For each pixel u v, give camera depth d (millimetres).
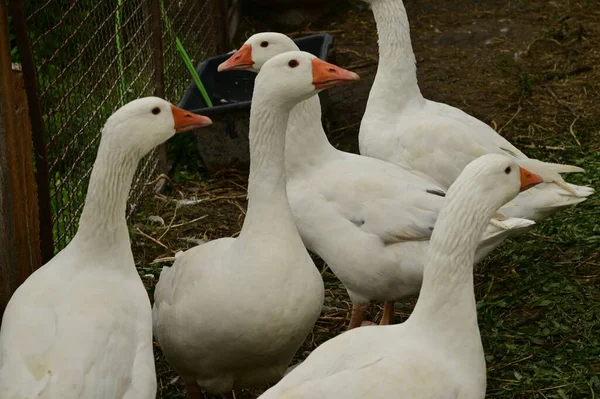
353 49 15867
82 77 8773
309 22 17000
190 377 7027
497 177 5574
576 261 9281
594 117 12586
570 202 8016
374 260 7441
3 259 6664
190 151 12008
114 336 5570
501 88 13750
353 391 5047
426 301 5566
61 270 5930
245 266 6305
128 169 6059
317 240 7625
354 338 5461
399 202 7402
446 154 8484
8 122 6605
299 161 7723
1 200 6602
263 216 6406
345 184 7527
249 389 7816
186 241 10062
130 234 10117
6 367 5289
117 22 9789
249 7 17062
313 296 6457
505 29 15977
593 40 15250
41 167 7289
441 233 5527
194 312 6398
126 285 6020
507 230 7199
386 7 8773
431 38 15883
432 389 5207
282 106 6473
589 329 8148
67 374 5230
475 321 5586
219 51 15055
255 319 6281
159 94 11430
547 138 12055
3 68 6504
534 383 7500
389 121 8867
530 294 8789
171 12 12250
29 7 8523
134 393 5512
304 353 8188
